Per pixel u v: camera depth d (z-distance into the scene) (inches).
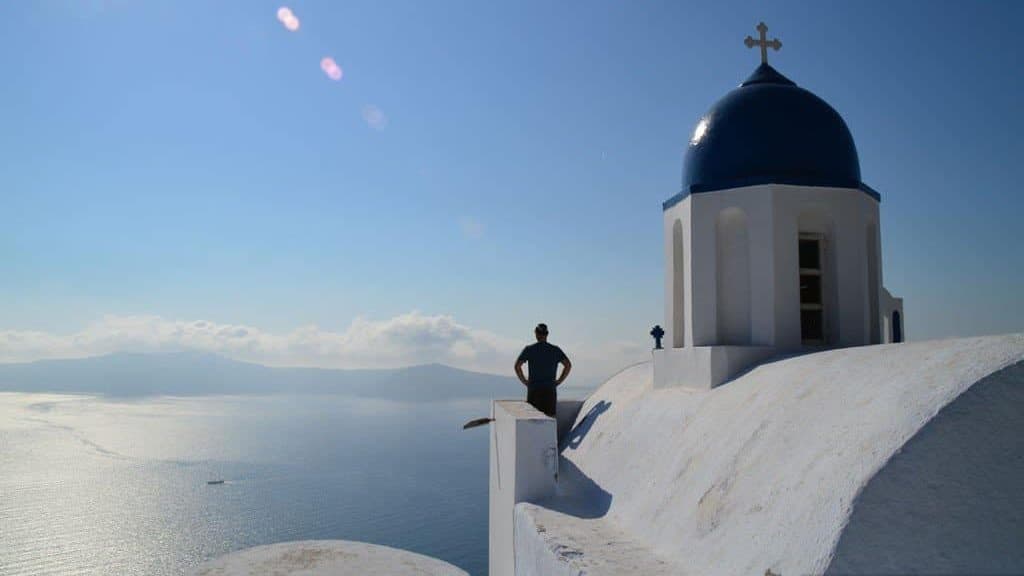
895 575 115.0
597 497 267.9
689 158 327.3
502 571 312.5
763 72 335.3
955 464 124.7
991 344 147.8
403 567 324.5
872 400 154.7
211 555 3457.2
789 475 154.9
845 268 288.2
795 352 270.8
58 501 4562.0
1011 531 120.8
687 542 176.1
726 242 299.6
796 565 123.3
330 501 5073.8
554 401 390.3
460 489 5861.2
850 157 307.7
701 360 278.5
